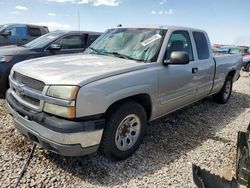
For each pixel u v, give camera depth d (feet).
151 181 10.07
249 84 35.09
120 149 11.04
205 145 13.44
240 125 16.87
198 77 15.79
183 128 15.58
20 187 9.15
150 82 11.78
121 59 12.71
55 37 23.53
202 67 16.10
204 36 17.12
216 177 7.97
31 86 10.05
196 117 17.84
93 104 9.42
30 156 10.98
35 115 9.61
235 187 7.45
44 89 9.44
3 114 15.80
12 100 11.03
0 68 18.71
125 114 10.78
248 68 54.44
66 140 8.99
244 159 7.88
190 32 15.57
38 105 9.73
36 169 10.25
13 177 9.64
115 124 10.43
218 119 17.85
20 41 38.91
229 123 17.16
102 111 9.72
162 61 12.66
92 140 9.53
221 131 15.57
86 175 10.14
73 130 8.98
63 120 9.14
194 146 13.26
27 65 11.42
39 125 9.51
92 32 26.58
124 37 14.42
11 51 20.08
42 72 10.20
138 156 11.83
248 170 7.36
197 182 7.75
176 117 17.38
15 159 10.81
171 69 13.10
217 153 12.62
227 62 20.20
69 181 9.71
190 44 15.35
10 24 39.45
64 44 23.95
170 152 12.44
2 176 9.66
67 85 9.12
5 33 37.58
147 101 12.21
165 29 13.83
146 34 13.91
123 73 10.73
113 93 10.03
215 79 18.49
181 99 14.57
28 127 10.04
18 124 10.61
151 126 15.47
